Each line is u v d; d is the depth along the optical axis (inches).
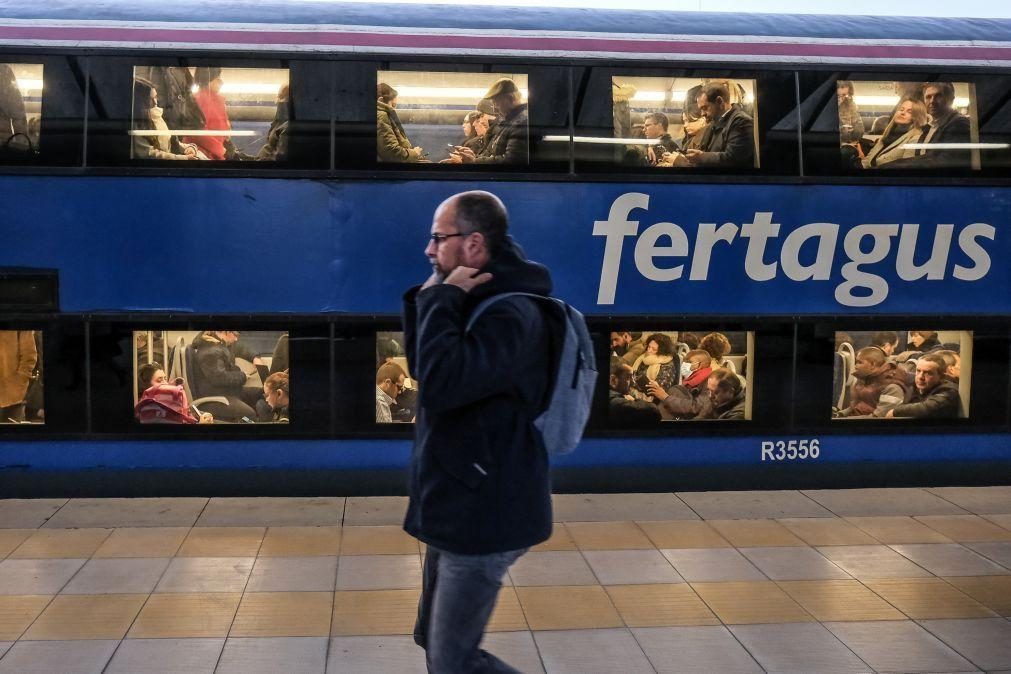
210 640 167.3
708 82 252.4
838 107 256.5
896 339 266.2
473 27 248.5
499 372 102.6
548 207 248.8
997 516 253.0
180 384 248.7
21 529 231.0
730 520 247.4
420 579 200.2
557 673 155.9
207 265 243.4
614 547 223.6
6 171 237.1
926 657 163.5
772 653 164.7
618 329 253.8
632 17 258.1
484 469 104.7
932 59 258.8
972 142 260.8
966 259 263.6
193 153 241.1
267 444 252.2
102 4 244.5
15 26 237.1
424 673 155.1
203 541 224.1
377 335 250.1
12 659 157.9
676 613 183.0
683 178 251.6
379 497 265.0
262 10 247.3
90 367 245.0
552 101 248.1
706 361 260.7
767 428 265.0
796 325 260.2
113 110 239.0
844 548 224.7
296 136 242.8
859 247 259.4
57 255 240.1
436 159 246.1
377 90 244.2
